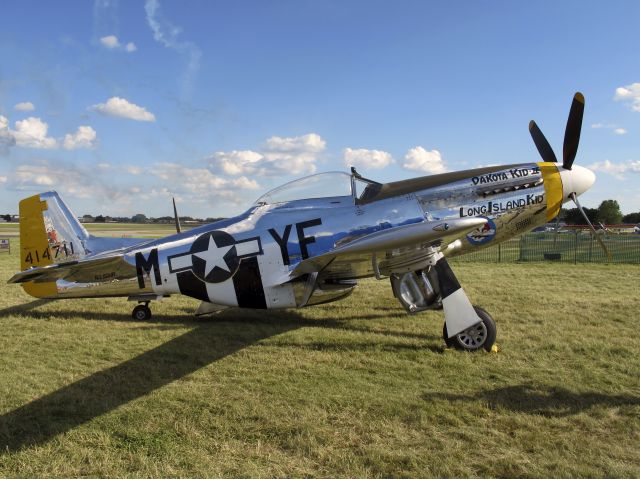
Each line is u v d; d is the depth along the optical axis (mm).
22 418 3551
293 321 6969
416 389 4059
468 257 17781
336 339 5777
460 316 5234
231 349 5418
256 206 6750
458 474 2707
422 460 2859
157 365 4844
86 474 2793
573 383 4141
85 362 4965
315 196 6512
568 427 3289
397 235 4887
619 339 5547
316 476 2721
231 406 3727
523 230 6375
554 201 6285
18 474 2789
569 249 19922
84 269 7117
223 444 3119
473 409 3596
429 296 5809
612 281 10609
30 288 7500
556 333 5855
